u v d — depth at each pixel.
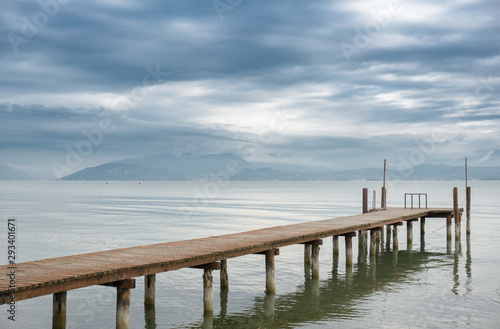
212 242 17.48
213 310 15.98
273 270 18.03
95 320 14.78
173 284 19.42
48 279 10.73
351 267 23.56
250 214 58.25
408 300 17.38
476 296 17.92
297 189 188.62
